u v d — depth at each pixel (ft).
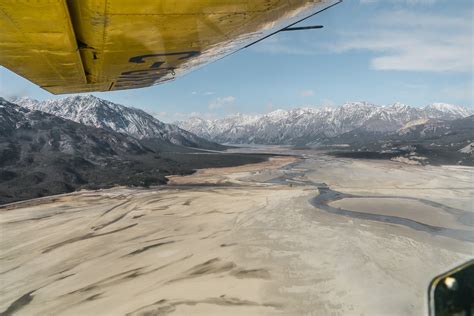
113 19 16.08
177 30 17.97
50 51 18.44
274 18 18.42
